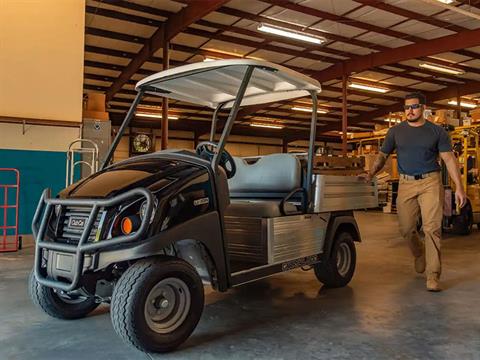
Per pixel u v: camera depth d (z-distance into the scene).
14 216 6.20
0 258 5.07
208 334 2.62
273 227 3.05
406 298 3.43
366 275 4.30
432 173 3.69
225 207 2.68
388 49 11.52
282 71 2.97
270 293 3.60
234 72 2.97
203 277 2.72
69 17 6.48
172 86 3.31
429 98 15.95
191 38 10.50
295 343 2.46
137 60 11.23
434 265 3.66
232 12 9.07
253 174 3.82
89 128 7.20
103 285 2.48
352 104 17.94
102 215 2.31
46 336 2.57
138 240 2.21
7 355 2.28
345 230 3.94
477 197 8.44
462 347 2.41
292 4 8.77
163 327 2.34
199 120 20.08
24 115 6.20
